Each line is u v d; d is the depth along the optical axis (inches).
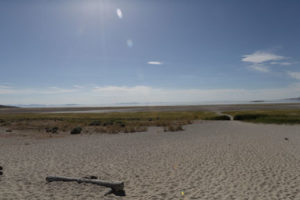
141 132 828.0
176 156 412.2
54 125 1133.7
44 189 246.4
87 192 236.5
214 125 1053.8
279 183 259.8
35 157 416.8
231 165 341.4
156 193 235.3
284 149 458.9
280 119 1170.6
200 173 304.3
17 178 287.9
